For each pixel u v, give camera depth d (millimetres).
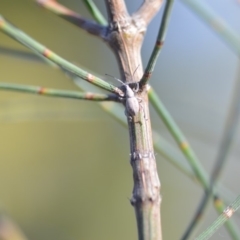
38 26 640
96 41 634
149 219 240
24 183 601
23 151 618
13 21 634
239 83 294
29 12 641
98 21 269
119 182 618
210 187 280
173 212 575
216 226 236
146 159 243
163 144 314
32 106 359
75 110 352
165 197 577
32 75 626
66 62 244
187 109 402
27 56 301
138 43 257
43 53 245
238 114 287
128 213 605
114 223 599
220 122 399
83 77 244
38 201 592
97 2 604
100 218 599
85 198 607
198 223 275
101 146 628
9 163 606
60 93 256
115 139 630
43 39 634
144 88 246
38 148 621
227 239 425
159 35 238
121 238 598
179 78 543
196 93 532
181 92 542
